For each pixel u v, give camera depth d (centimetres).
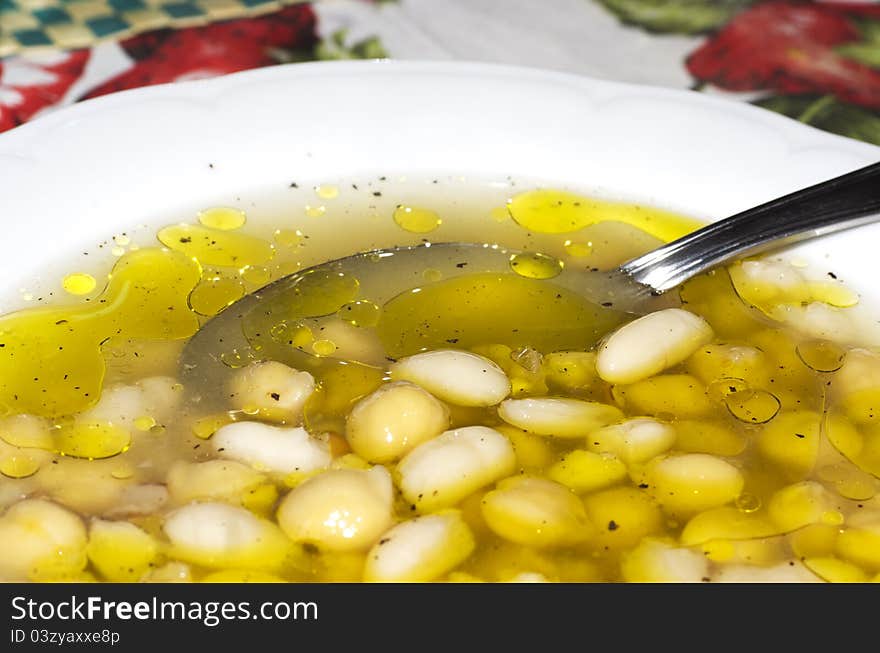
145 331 21
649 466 20
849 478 20
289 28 27
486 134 23
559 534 19
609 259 23
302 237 23
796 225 21
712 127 23
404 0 28
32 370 20
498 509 19
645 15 28
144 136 22
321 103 23
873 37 28
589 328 21
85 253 21
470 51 26
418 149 23
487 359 21
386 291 22
